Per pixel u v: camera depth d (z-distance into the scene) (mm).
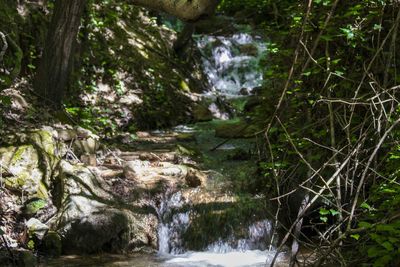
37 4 8906
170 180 6297
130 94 9680
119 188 5961
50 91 7508
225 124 9242
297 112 5902
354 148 3980
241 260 5309
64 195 5605
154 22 12344
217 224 5773
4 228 5180
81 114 7973
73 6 7375
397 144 4324
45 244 5188
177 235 5773
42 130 6184
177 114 10062
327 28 5277
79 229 5324
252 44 13523
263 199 5980
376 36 5359
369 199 4195
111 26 10734
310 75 5727
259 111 6980
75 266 4957
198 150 7684
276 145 5484
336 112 4684
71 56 7656
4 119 6371
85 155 6430
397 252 3410
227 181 6387
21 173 5602
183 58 12203
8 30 7805
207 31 14234
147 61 10828
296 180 5504
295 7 6387
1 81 6688
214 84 12406
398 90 4633
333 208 4879
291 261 3971
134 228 5562
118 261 5172
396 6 5152
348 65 5547
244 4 14695
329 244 4004
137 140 8383
